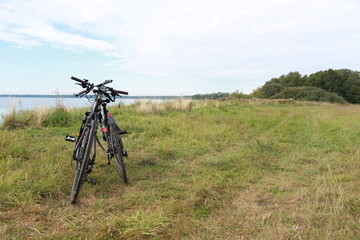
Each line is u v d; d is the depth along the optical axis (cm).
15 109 787
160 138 739
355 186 402
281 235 268
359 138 806
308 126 1113
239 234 275
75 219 296
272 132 952
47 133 704
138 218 292
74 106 1055
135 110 1219
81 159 350
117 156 396
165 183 417
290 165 533
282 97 5322
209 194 372
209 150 650
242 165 524
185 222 294
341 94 7112
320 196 361
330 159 574
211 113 1393
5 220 286
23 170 401
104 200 346
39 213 306
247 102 2948
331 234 269
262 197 371
